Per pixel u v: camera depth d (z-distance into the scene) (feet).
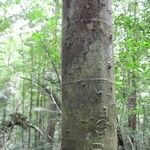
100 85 4.90
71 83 4.97
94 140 4.79
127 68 23.08
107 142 4.84
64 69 5.10
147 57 24.40
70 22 5.09
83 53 4.97
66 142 4.91
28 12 23.39
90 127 4.81
